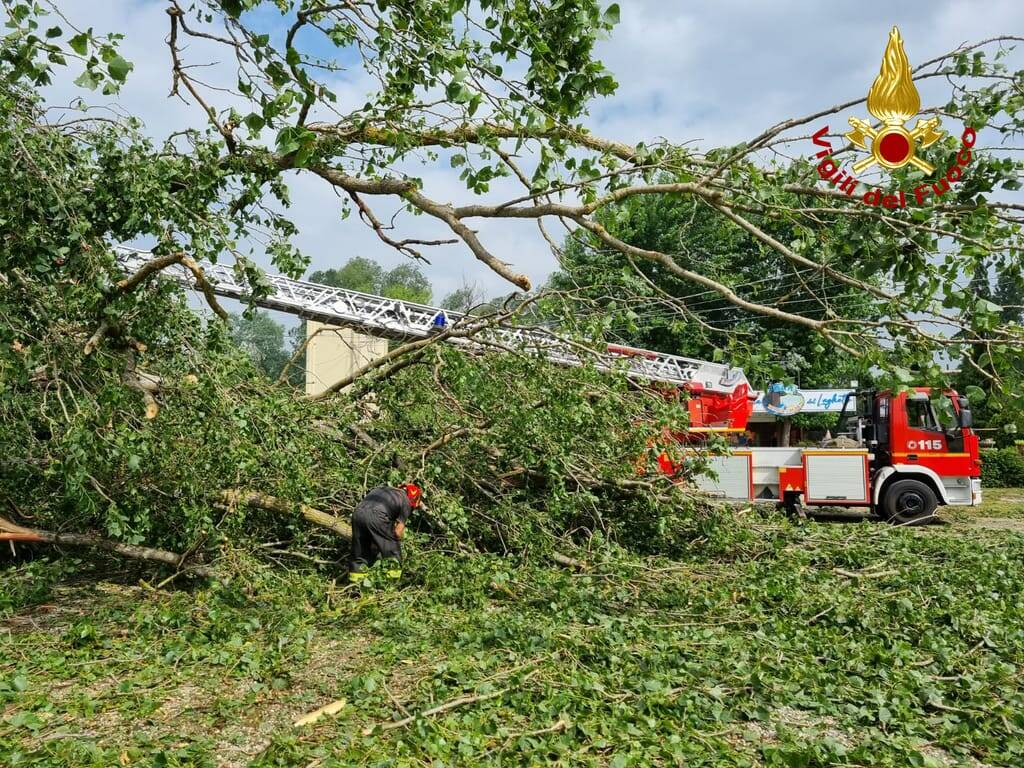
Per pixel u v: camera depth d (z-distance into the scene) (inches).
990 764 177.2
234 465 305.0
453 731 177.3
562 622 271.9
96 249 270.1
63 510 323.3
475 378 369.4
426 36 209.2
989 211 214.4
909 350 213.8
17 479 325.4
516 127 214.7
